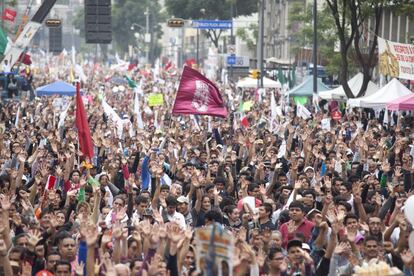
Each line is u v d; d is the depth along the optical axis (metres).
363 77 100.38
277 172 46.72
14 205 37.00
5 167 52.38
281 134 75.00
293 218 36.19
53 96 114.75
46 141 65.56
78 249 33.34
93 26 102.44
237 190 46.97
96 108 92.44
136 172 53.50
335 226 31.72
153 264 27.98
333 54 129.88
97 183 40.06
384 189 46.84
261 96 122.38
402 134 70.00
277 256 29.58
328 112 97.56
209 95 60.00
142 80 169.38
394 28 131.25
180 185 44.75
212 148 56.97
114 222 35.03
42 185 45.88
